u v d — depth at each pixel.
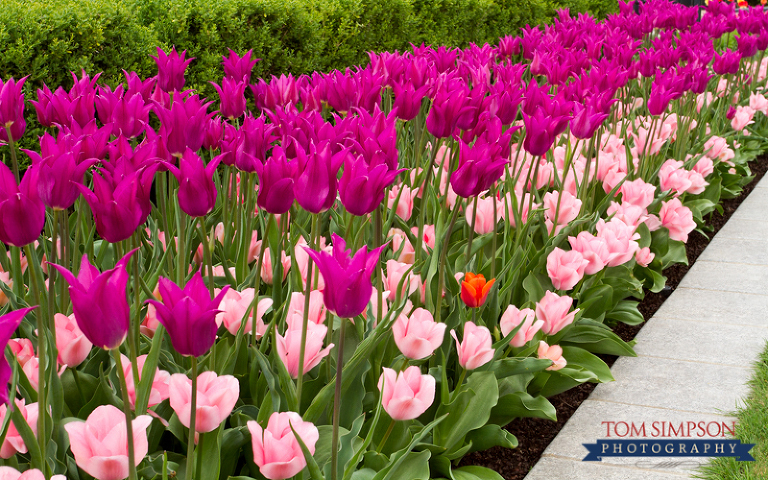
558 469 2.46
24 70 3.54
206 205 1.79
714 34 6.97
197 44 4.40
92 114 2.41
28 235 1.40
